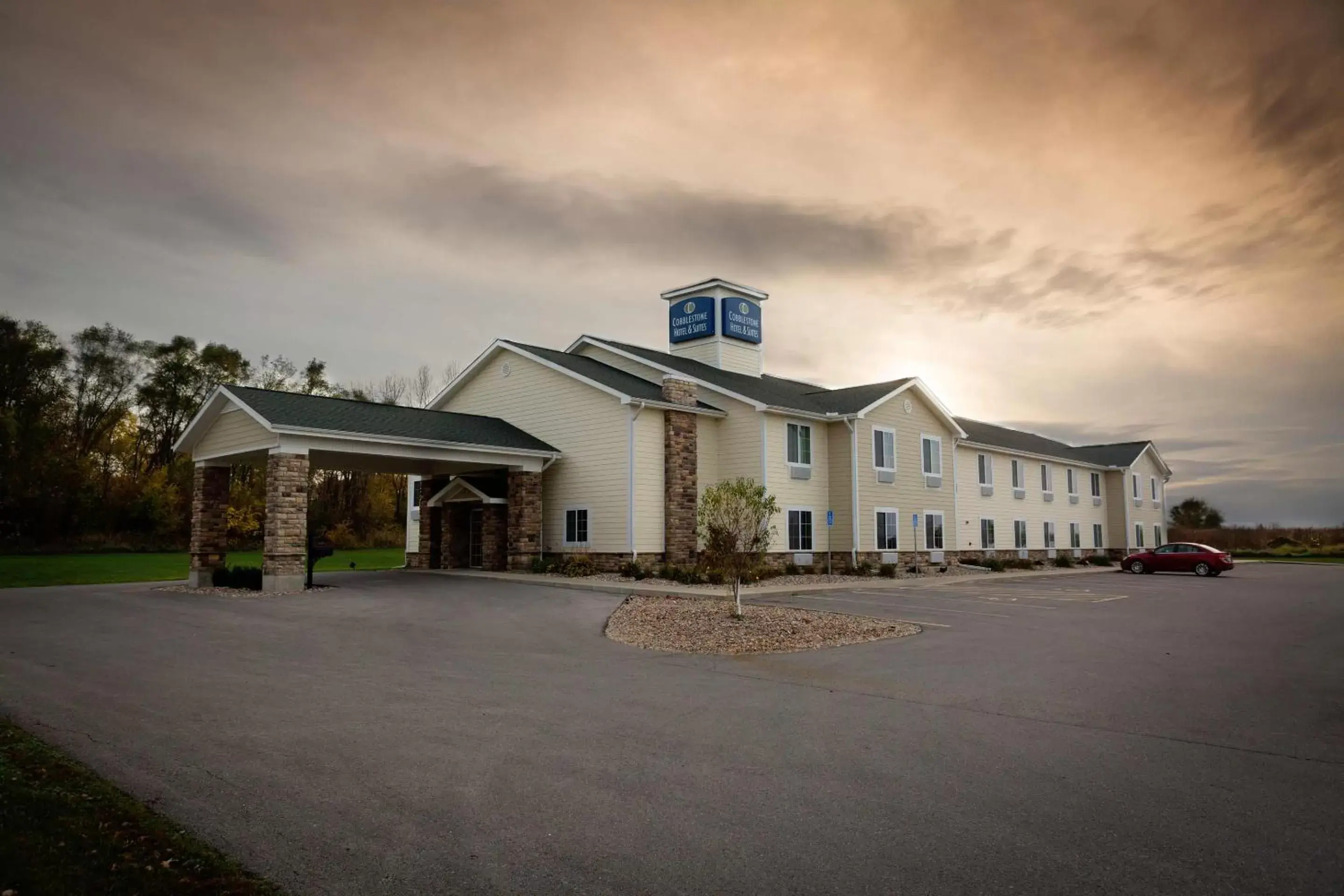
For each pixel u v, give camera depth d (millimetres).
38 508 44188
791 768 6211
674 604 17172
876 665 10828
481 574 24703
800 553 27344
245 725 7301
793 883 4234
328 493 57062
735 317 33125
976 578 28938
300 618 14984
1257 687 9484
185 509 49375
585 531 25859
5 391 45938
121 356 53844
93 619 14781
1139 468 51406
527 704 8242
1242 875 4383
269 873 4277
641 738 6996
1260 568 41562
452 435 24188
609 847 4680
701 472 26906
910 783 5871
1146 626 15477
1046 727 7531
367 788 5633
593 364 29703
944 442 33375
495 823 5027
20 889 3725
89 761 6156
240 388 21594
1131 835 4926
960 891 4164
